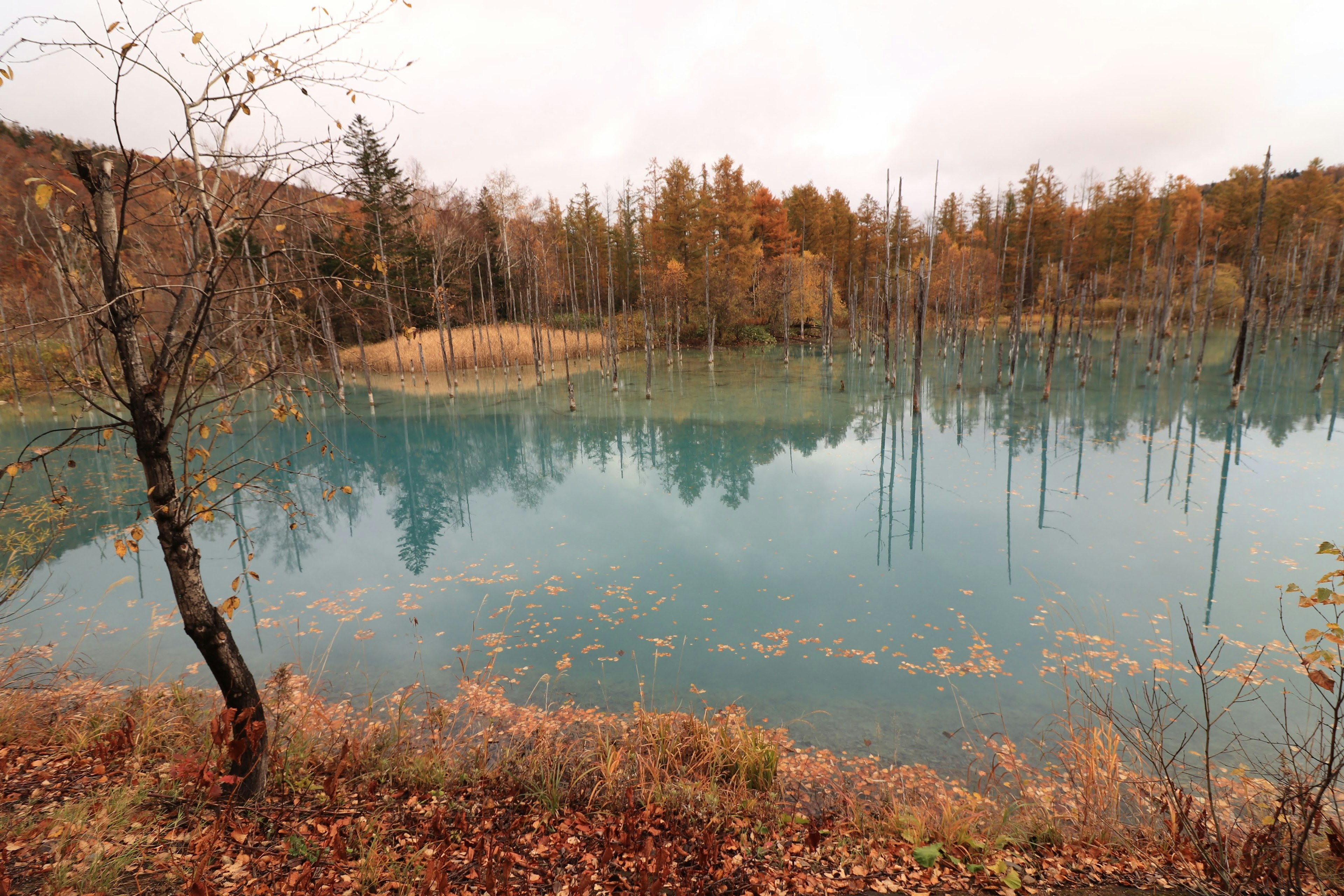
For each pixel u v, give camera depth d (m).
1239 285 53.72
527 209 62.31
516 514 17.22
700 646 9.55
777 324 62.53
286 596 11.62
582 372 46.78
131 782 4.71
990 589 11.34
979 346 53.41
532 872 4.15
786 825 5.03
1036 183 34.97
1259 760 6.25
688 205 55.91
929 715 7.64
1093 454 20.52
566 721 7.36
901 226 64.56
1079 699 7.88
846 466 21.14
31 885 3.58
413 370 38.41
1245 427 22.84
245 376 4.14
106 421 26.59
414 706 7.73
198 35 3.36
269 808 4.52
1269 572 11.47
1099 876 4.24
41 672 8.19
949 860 4.45
